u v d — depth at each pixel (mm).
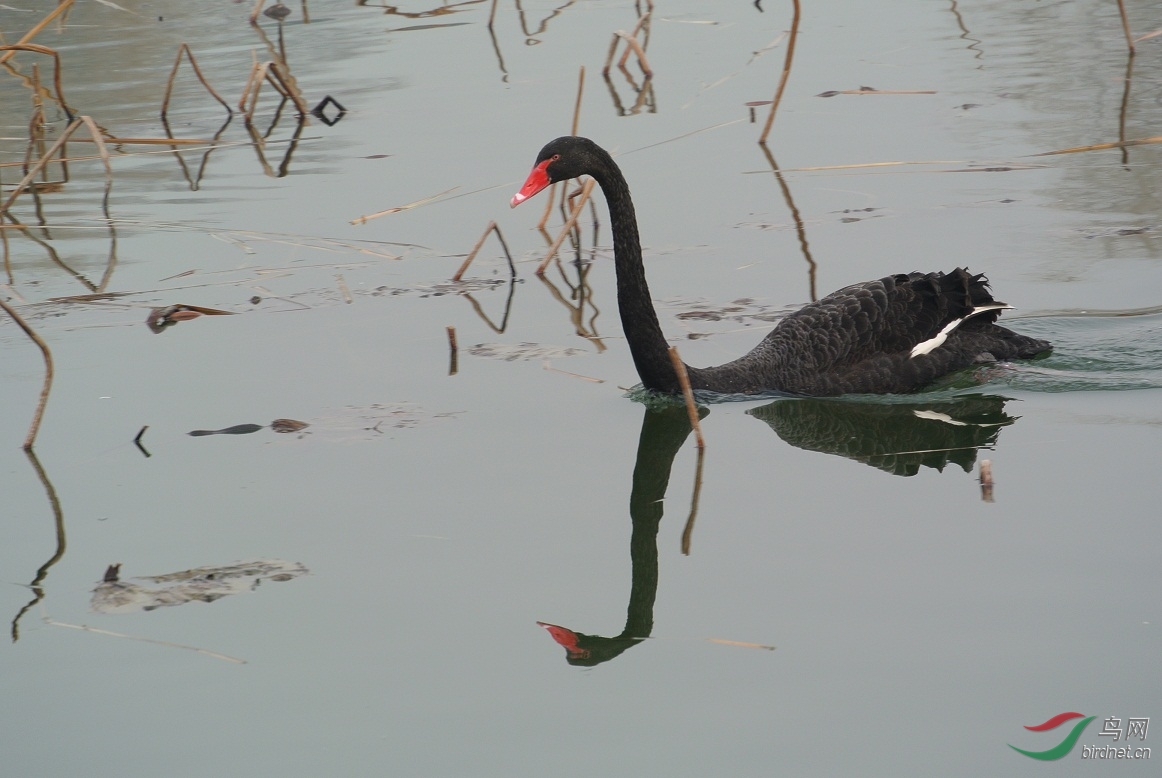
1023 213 16516
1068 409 11711
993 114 20578
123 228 17578
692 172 18703
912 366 12617
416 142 20266
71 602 8805
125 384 12828
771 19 27562
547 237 17203
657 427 11727
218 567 9219
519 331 14164
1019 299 14102
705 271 15430
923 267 15016
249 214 17812
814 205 17297
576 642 8180
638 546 9453
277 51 25641
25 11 27297
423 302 15062
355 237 17016
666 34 26672
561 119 21016
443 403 12242
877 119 20672
